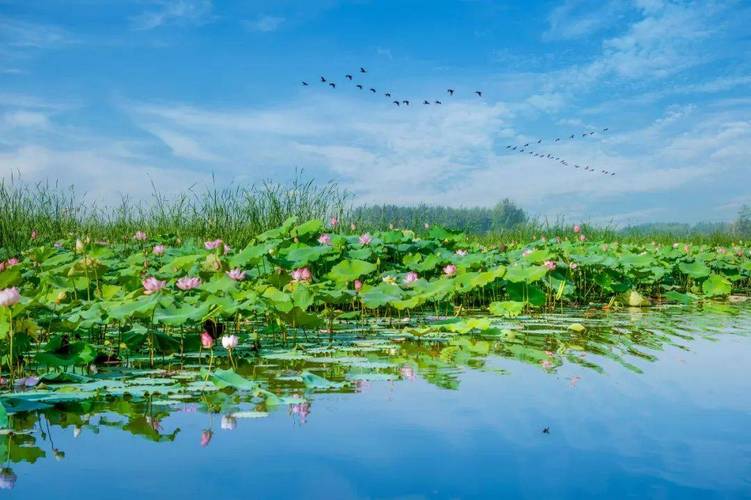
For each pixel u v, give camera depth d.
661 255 9.92
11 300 3.42
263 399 3.21
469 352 4.55
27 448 2.46
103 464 2.28
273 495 2.00
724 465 2.26
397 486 2.06
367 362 4.17
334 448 2.43
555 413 2.91
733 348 4.67
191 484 2.09
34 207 11.49
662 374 3.75
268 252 6.78
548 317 6.54
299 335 5.34
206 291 5.29
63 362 3.72
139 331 4.51
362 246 8.18
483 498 1.97
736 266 10.42
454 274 7.00
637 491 2.04
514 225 15.48
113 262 7.42
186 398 3.25
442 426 2.71
